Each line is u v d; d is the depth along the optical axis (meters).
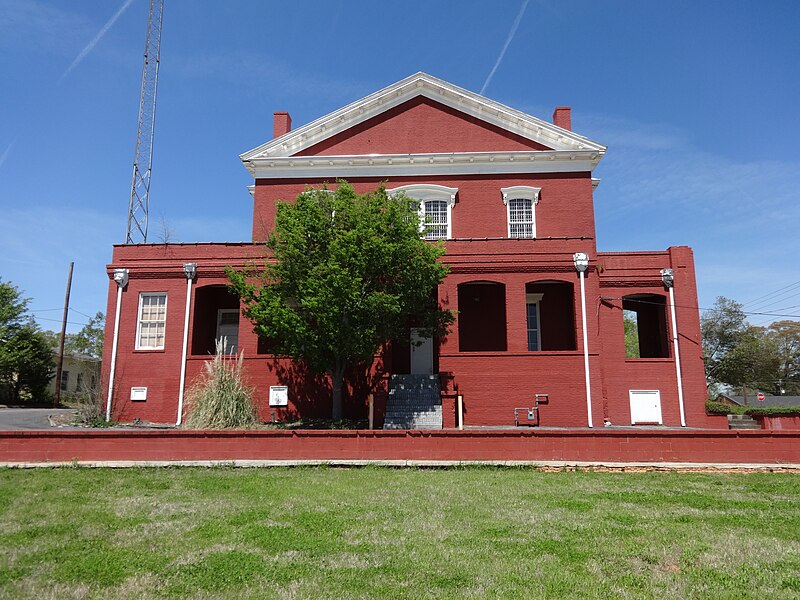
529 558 7.14
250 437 13.62
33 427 19.38
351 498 10.23
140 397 20.84
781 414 21.42
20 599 5.89
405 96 26.81
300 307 18.27
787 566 6.93
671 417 22.17
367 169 25.92
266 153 26.27
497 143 26.39
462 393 20.11
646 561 7.09
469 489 11.03
